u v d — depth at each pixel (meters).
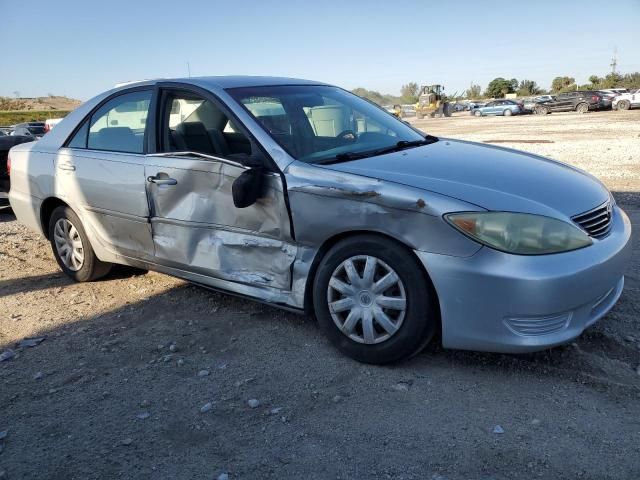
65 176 4.93
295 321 4.13
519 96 92.69
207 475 2.60
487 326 3.07
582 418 2.84
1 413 3.20
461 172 3.47
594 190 3.59
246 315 4.29
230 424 2.97
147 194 4.30
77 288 5.15
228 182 3.80
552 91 95.31
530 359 3.40
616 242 3.36
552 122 29.56
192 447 2.81
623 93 40.97
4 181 8.84
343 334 3.50
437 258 3.10
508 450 2.64
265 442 2.81
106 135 4.74
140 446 2.84
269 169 3.68
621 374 3.20
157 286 5.07
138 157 4.38
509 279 2.97
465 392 3.13
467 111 65.88
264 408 3.09
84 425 3.04
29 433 3.00
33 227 5.51
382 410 3.01
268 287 3.81
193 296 4.75
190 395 3.27
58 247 5.32
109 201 4.59
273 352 3.70
